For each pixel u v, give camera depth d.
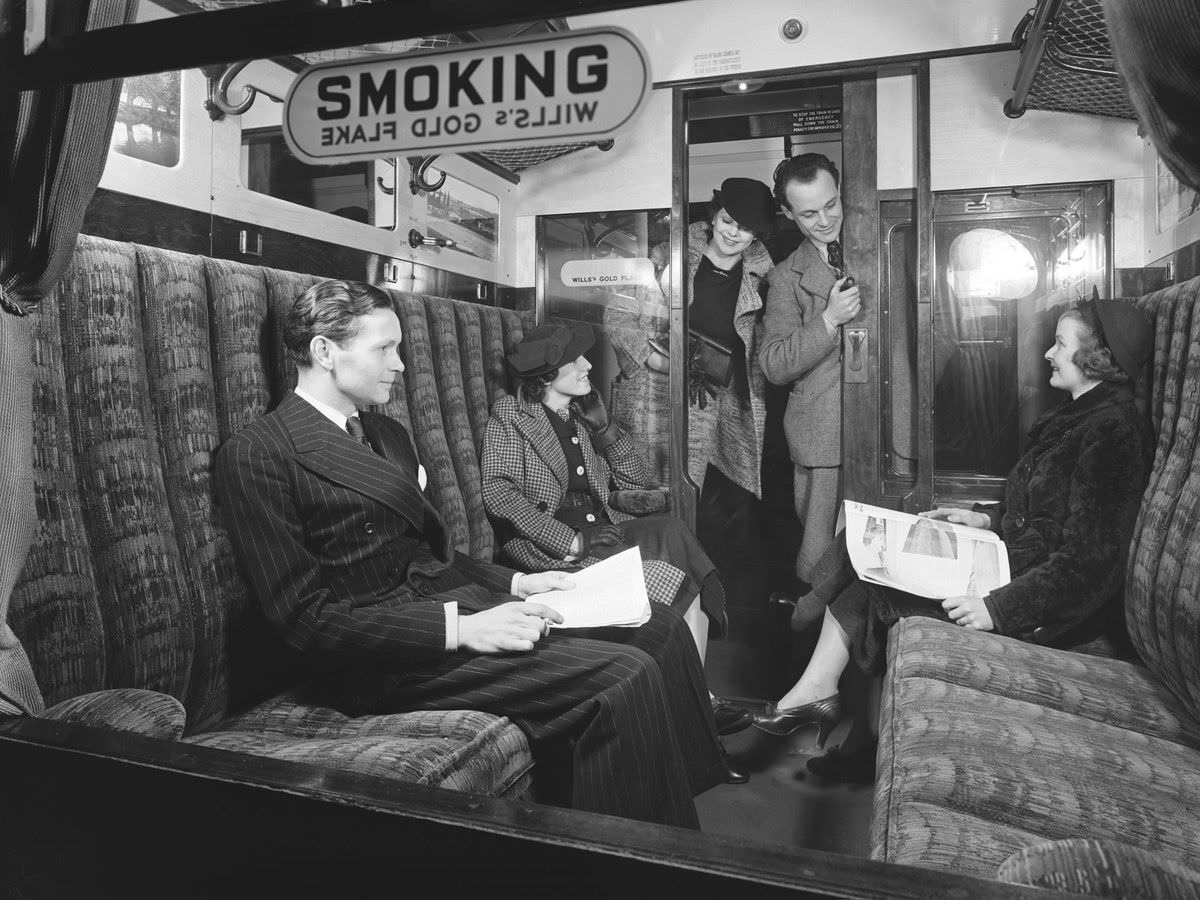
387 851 1.00
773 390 3.72
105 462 1.65
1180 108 0.87
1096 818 1.31
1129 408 2.30
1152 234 2.96
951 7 3.12
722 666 3.58
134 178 2.12
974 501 3.27
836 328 3.44
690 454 3.86
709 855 0.87
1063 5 2.03
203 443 1.89
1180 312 2.10
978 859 1.15
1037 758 1.51
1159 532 1.88
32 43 1.20
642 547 3.06
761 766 2.73
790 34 3.30
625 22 3.46
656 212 3.69
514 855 0.93
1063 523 2.32
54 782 1.18
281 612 1.76
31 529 1.38
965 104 3.16
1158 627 1.78
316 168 2.79
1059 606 2.17
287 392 2.21
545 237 3.91
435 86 1.09
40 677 1.48
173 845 1.11
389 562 2.00
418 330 2.93
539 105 1.05
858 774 2.61
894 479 3.40
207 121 2.34
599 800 1.72
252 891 1.07
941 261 3.26
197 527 1.83
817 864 0.85
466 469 3.00
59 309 1.62
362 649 1.76
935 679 1.91
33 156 1.28
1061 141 3.08
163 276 1.87
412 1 0.98
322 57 2.37
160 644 1.70
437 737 1.66
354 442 1.96
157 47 1.11
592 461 3.33
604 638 2.24
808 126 3.53
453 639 1.81
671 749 1.94
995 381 3.25
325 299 1.97
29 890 1.20
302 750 1.53
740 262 3.71
